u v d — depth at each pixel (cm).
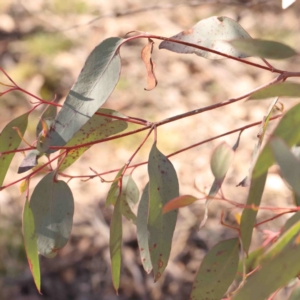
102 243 338
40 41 496
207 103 446
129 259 327
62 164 127
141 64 482
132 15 532
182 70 480
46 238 119
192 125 423
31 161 115
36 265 119
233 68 481
